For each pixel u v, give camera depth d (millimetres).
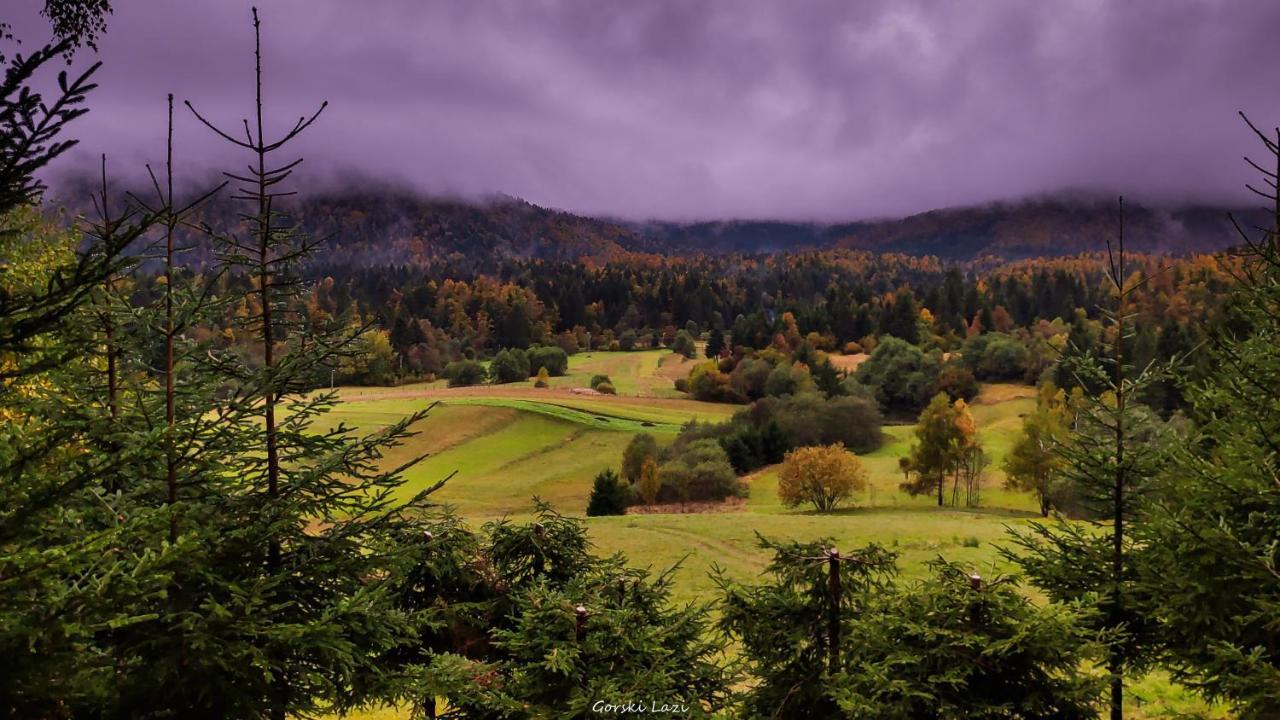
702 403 116000
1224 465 10844
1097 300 164000
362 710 9461
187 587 7785
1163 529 10156
